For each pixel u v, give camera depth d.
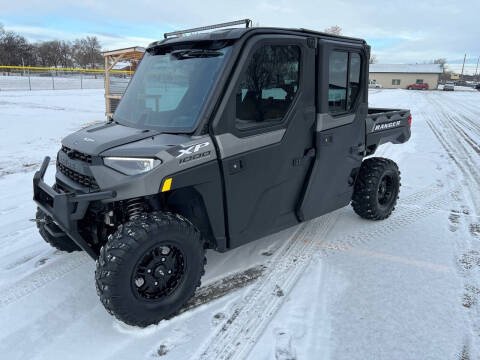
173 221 2.57
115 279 2.38
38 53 88.81
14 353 2.41
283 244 3.97
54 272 3.38
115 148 2.56
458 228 4.43
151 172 2.43
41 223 3.40
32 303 2.93
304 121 3.33
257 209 3.16
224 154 2.76
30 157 7.72
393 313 2.81
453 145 10.06
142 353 2.40
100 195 2.45
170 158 2.50
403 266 3.52
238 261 3.59
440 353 2.41
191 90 2.83
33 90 29.86
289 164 3.29
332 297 3.01
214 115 2.71
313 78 3.33
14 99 21.27
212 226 2.88
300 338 2.53
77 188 2.73
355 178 4.27
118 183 2.45
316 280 3.26
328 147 3.58
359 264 3.55
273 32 3.01
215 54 2.85
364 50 3.81
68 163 2.88
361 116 3.99
